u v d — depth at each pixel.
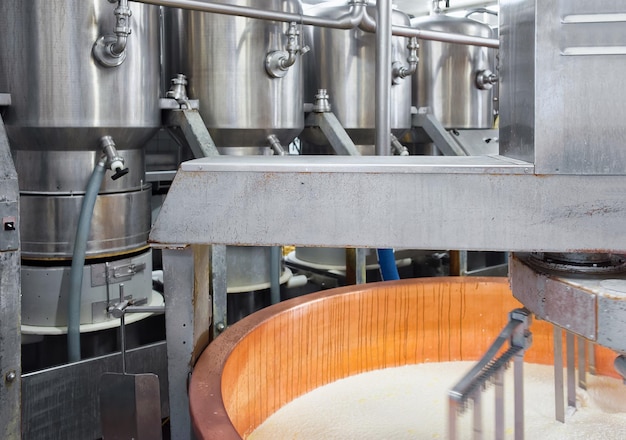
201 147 2.50
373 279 3.66
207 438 1.15
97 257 2.44
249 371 1.71
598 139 1.09
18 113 2.23
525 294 1.18
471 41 3.55
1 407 1.89
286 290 3.51
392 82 3.37
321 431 1.79
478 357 2.31
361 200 1.19
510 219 1.13
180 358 1.52
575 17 1.07
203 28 2.68
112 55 2.22
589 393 1.99
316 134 3.26
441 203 1.16
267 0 2.70
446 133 3.58
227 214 1.25
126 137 2.39
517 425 1.25
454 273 3.48
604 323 1.01
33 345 2.52
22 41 2.19
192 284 1.49
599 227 1.11
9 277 1.87
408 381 2.13
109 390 1.46
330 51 3.19
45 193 2.38
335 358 2.10
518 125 1.20
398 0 5.13
